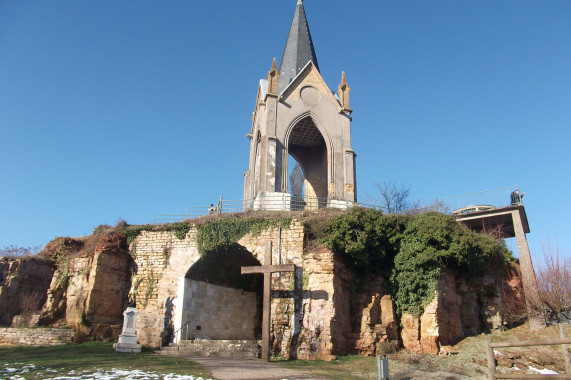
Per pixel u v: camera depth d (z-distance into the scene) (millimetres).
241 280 31719
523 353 22406
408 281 26078
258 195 34438
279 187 35250
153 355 22562
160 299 27984
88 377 15320
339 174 37219
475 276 29000
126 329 23969
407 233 27531
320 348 23422
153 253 29359
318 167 42969
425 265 26094
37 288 31344
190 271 28438
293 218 27766
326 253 25531
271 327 24750
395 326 25906
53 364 18031
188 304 27781
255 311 32406
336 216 26766
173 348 24953
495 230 32094
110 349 23844
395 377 19547
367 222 26641
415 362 22234
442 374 20047
